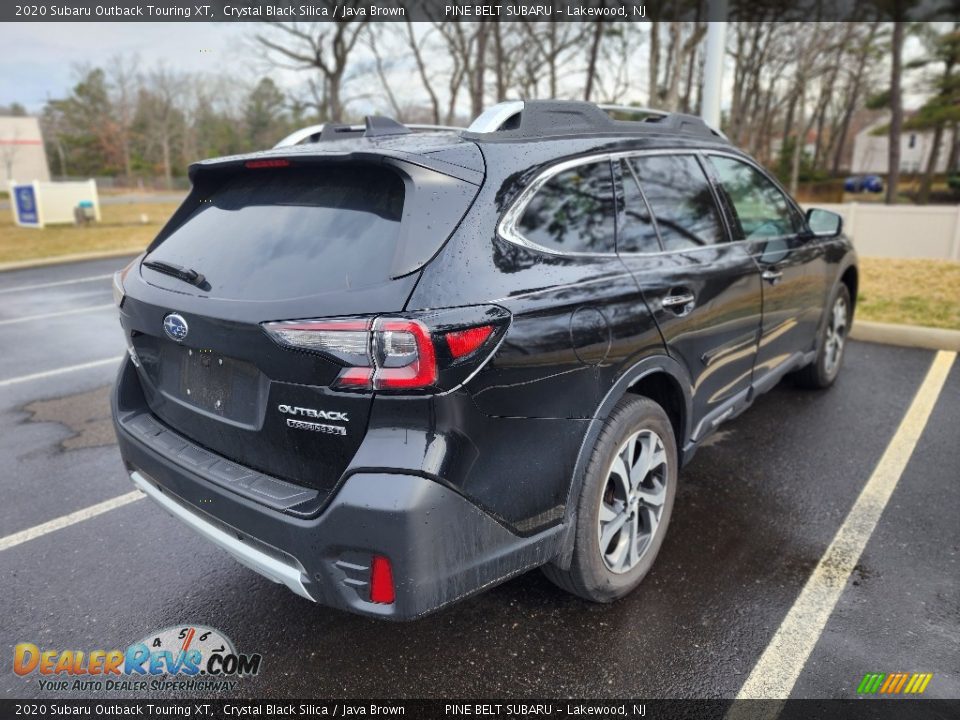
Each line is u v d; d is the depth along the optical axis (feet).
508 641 8.16
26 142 198.49
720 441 13.79
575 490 7.61
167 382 8.30
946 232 39.01
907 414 15.02
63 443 14.69
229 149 228.02
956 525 10.53
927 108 98.78
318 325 6.22
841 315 16.33
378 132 8.83
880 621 8.34
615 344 7.84
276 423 6.79
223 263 7.51
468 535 6.51
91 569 9.93
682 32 61.41
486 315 6.47
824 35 98.22
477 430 6.45
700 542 10.19
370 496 6.07
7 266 43.86
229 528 7.18
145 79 213.25
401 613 6.28
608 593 8.50
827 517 10.85
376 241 6.70
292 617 8.79
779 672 7.56
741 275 10.50
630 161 9.25
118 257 49.90
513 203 7.32
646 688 7.40
